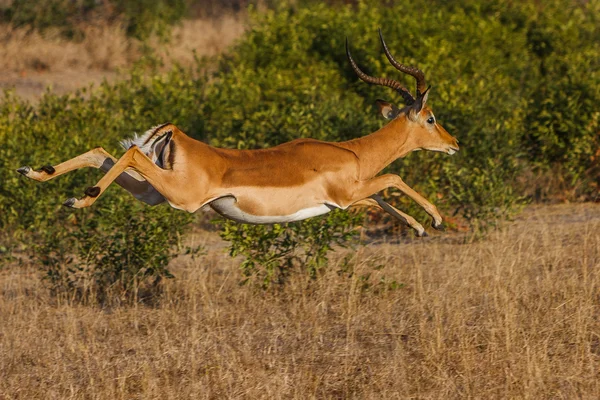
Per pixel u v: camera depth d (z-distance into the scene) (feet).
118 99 129.59
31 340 70.18
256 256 81.66
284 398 58.80
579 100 120.37
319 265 81.30
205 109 126.72
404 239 102.42
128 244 83.71
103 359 65.92
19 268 95.71
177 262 95.20
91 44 219.41
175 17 241.55
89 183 101.19
